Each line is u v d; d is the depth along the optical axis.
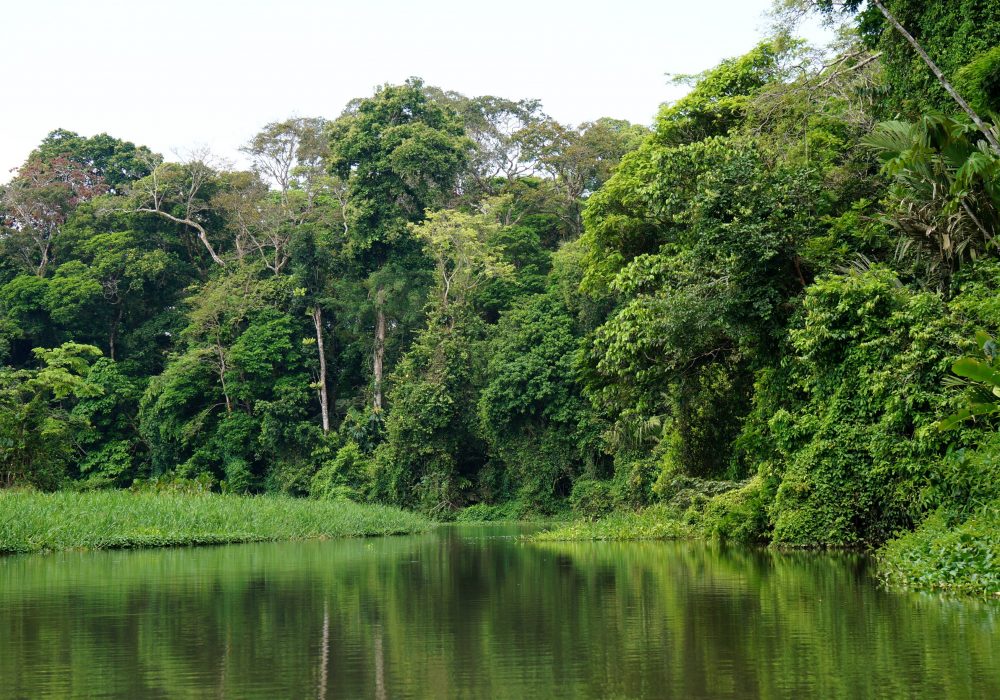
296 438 51.56
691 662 6.01
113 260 57.03
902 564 11.36
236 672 5.90
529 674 5.74
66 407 55.84
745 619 7.84
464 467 49.34
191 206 60.62
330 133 56.50
